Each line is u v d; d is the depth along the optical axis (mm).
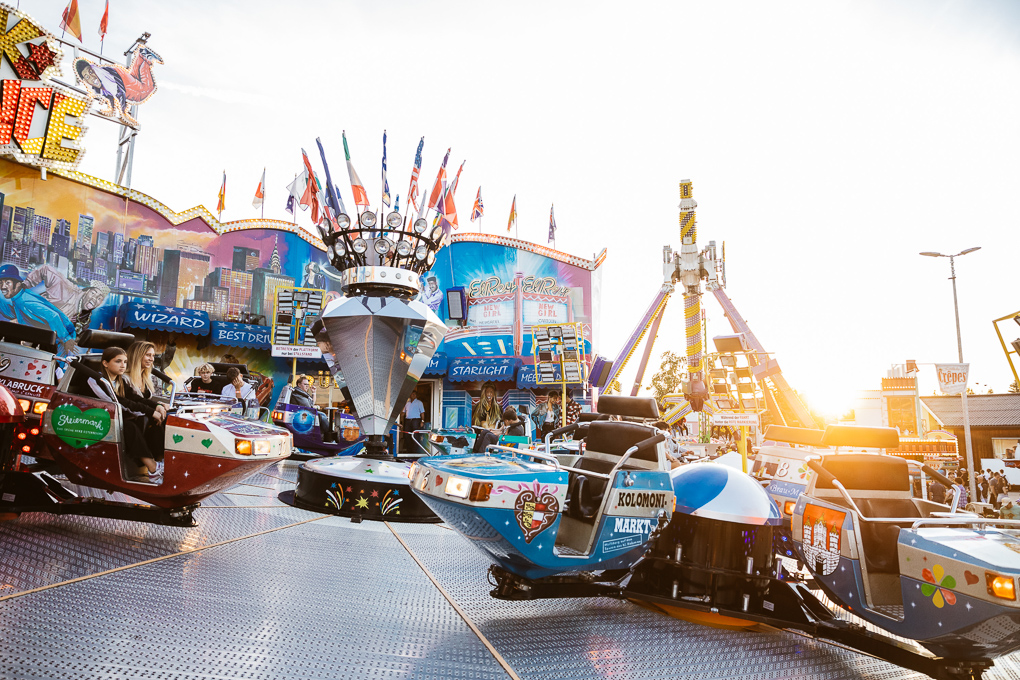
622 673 3229
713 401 13930
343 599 3924
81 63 19547
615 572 4773
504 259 26953
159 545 4637
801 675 3492
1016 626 2955
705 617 4574
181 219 21219
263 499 7453
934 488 11234
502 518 3619
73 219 19172
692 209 40219
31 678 2309
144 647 2766
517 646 3492
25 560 3816
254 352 21156
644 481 4301
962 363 17344
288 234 22938
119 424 4805
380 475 7246
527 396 21547
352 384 7848
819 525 4125
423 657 3148
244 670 2686
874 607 3715
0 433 4828
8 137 13008
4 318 17625
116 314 19438
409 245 8133
